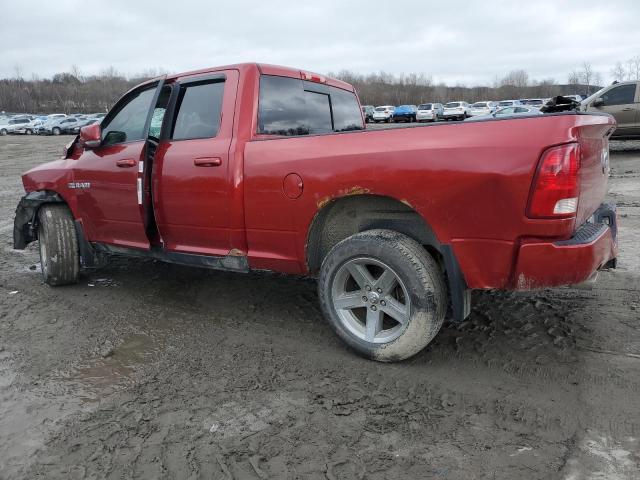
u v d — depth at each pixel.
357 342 3.20
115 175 4.24
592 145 2.77
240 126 3.57
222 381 3.06
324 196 3.13
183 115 3.95
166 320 4.05
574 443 2.36
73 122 43.09
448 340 3.46
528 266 2.62
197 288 4.78
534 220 2.56
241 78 3.68
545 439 2.40
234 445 2.46
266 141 3.41
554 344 3.33
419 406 2.72
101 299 4.58
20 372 3.27
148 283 4.98
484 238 2.71
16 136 40.91
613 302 3.95
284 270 3.51
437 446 2.39
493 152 2.61
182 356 3.41
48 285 5.01
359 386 2.94
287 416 2.67
